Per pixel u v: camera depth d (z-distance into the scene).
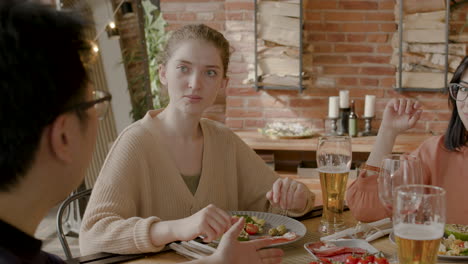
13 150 0.50
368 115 3.54
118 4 3.12
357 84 3.73
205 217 1.10
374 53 3.69
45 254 0.68
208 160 1.55
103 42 3.36
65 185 0.56
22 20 0.49
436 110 3.61
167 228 1.16
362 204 1.38
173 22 4.04
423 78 3.48
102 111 0.59
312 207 1.51
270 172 1.72
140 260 1.17
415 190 0.92
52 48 0.50
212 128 1.64
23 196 0.53
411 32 3.45
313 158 3.82
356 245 1.18
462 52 3.38
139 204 1.46
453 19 3.44
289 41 3.52
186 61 1.44
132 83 3.52
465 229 1.21
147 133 1.48
